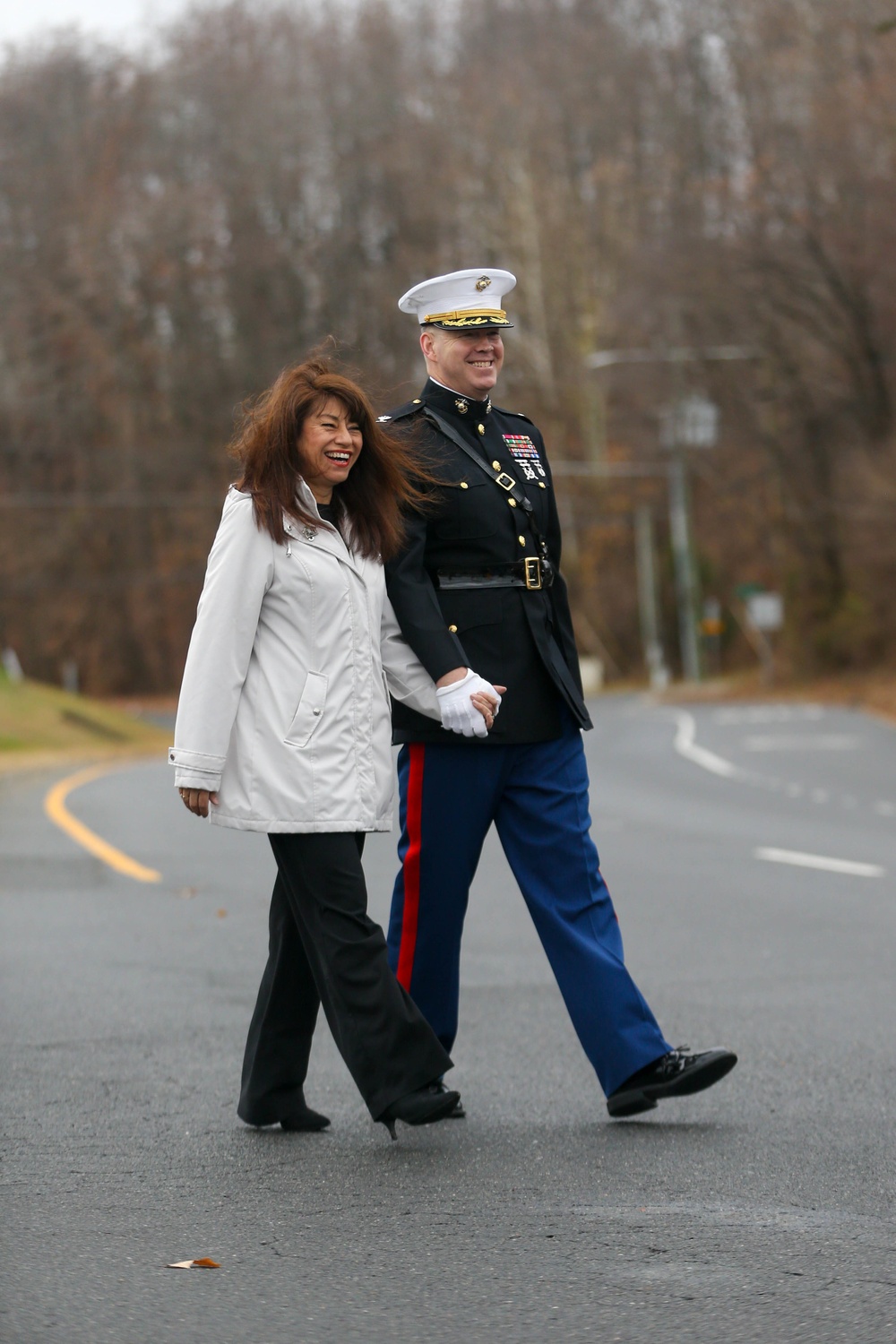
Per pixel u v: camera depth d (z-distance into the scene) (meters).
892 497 112.44
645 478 163.25
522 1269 9.34
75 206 155.88
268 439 11.77
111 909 24.83
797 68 115.88
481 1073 14.32
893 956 20.30
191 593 170.38
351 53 155.38
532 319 153.50
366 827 11.80
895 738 75.00
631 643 174.62
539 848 12.69
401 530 12.25
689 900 25.55
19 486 168.50
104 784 54.59
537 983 18.69
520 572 12.66
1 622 173.88
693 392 132.38
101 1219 10.26
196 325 157.00
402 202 151.75
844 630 130.38
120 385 160.25
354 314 151.75
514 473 12.80
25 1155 11.73
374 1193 10.78
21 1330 8.48
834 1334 8.36
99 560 170.88
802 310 119.00
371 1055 11.56
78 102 156.88
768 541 151.62
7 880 28.44
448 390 12.80
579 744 12.96
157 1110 13.04
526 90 152.12
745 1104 13.20
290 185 153.50
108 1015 16.89
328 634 11.84
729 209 120.50
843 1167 11.37
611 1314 8.65
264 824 11.65
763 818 40.12
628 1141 12.09
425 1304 8.83
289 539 11.77
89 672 175.50
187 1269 9.37
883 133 107.38
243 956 20.62
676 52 147.12
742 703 118.62
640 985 18.55
